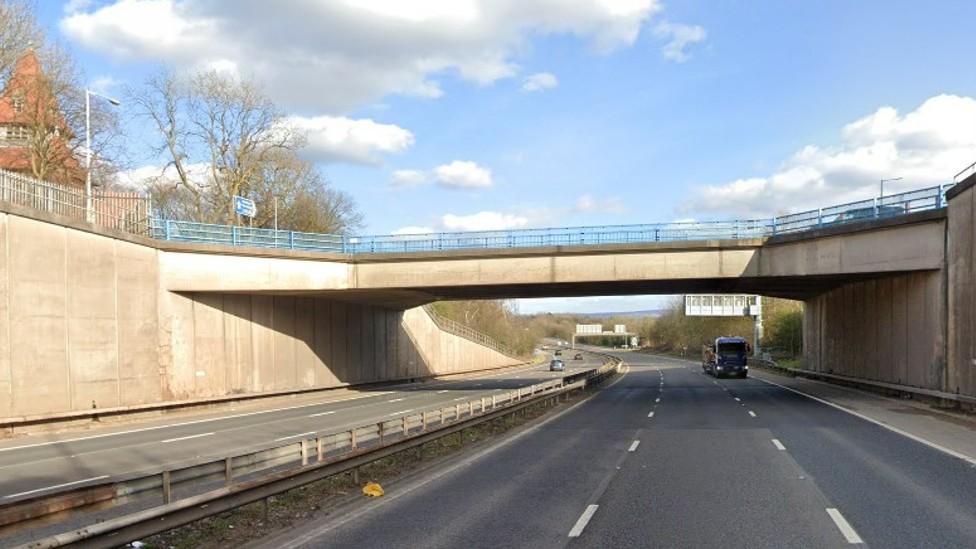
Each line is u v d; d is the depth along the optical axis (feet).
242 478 37.81
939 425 69.67
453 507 33.99
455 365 253.03
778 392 130.31
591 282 121.39
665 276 116.37
